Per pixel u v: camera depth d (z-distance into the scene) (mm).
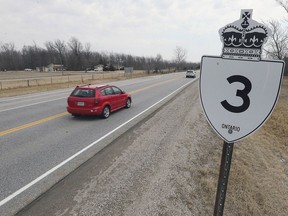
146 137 7539
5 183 4621
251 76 2014
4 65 113375
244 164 6156
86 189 4391
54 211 3756
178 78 43438
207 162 5855
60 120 9898
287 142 9945
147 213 3770
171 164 5543
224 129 2201
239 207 4301
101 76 54000
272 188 5316
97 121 9750
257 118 2051
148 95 18266
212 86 2184
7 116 10609
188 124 9297
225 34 2068
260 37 1936
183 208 3965
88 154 6117
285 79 39719
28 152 6242
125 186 4508
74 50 117688
